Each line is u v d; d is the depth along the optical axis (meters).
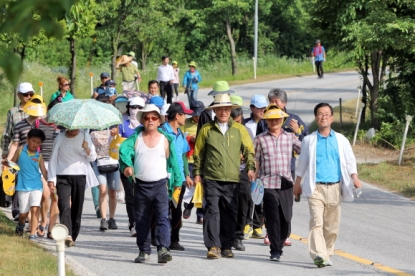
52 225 19.84
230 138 17.84
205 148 18.05
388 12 37.38
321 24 47.59
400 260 18.28
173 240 18.98
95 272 16.47
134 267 17.02
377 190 29.28
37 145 18.98
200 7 102.19
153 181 17.17
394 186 29.88
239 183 18.06
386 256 18.70
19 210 19.30
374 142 41.00
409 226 22.77
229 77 91.31
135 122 21.08
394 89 44.28
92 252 18.56
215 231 17.84
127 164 17.16
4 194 19.67
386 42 36.44
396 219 23.84
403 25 36.09
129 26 67.25
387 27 36.12
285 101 20.00
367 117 51.31
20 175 19.08
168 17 73.88
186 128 22.72
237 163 17.86
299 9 127.50
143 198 17.27
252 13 121.88
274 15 128.75
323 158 17.16
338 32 45.91
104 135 21.08
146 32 70.75
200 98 65.94
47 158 20.41
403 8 40.00
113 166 21.12
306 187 17.22
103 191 21.16
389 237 21.06
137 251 18.80
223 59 119.38
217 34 124.81
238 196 18.11
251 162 17.83
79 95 67.12
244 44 126.69
